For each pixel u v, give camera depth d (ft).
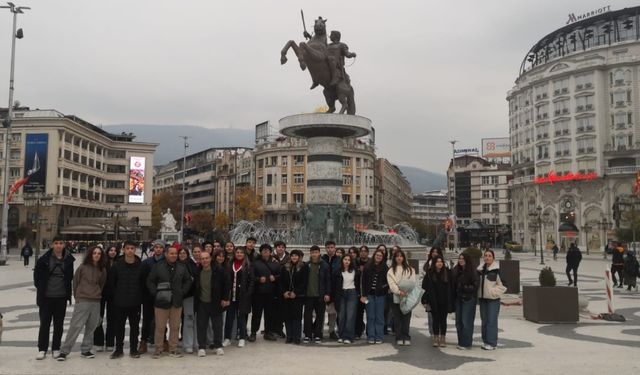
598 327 37.58
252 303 32.73
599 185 237.86
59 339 27.86
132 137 303.27
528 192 272.92
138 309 28.17
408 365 26.18
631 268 62.80
